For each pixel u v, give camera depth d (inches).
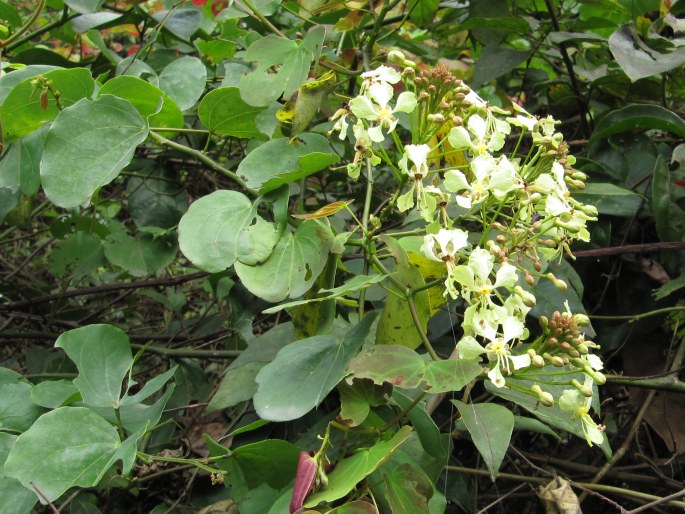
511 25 22.9
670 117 19.8
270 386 13.7
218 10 22.2
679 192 19.8
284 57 16.6
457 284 15.1
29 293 26.7
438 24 25.6
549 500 15.1
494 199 14.3
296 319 15.6
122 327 28.1
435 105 14.1
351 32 23.0
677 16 24.0
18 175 17.2
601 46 24.9
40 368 22.6
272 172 15.7
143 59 23.0
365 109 13.7
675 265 19.6
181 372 21.6
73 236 24.4
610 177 20.9
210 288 26.2
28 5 37.2
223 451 14.2
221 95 17.1
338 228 20.6
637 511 14.9
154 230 21.9
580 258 20.5
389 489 12.9
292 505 12.0
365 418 13.4
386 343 14.9
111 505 18.9
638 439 21.1
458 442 19.8
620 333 20.4
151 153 23.7
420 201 13.5
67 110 15.2
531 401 14.3
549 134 14.4
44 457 13.2
